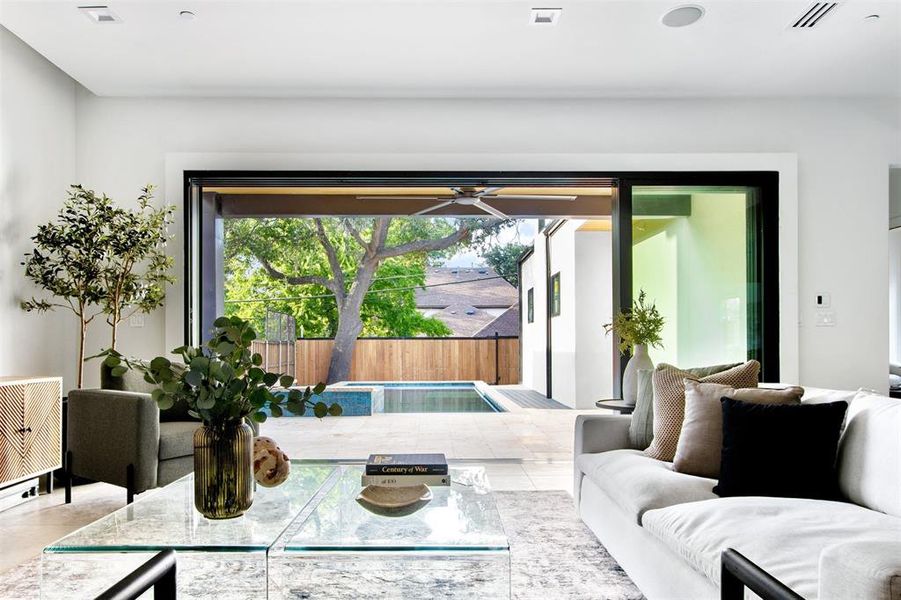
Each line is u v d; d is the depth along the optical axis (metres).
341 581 2.47
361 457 4.91
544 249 7.95
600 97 4.86
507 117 4.86
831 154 4.91
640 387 3.12
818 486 2.13
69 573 2.33
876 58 4.19
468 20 3.63
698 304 4.90
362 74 4.40
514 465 4.72
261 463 2.45
